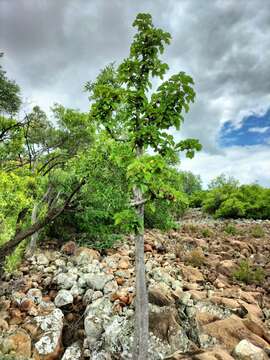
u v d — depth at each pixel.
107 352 4.97
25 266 8.86
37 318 5.93
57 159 10.20
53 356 5.20
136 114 4.00
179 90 3.70
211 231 14.69
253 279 8.09
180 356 4.20
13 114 9.77
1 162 8.88
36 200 7.69
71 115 9.84
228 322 5.25
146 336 3.79
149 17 3.91
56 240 11.24
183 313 5.86
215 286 7.56
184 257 9.71
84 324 5.88
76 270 8.31
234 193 23.44
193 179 37.31
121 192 4.53
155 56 4.07
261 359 4.30
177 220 21.20
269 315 6.11
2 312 6.29
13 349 5.13
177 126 3.95
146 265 8.67
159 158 3.10
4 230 6.21
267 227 16.73
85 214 9.20
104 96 3.87
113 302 6.44
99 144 4.15
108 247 10.64
